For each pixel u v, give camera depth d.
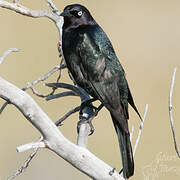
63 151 7.55
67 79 21.38
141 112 21.77
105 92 11.03
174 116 22.05
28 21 23.48
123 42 25.50
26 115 7.34
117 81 11.10
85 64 11.22
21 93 7.30
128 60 24.53
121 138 9.97
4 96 7.26
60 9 25.00
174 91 23.08
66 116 9.37
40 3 24.69
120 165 20.00
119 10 27.08
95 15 26.59
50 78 21.28
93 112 10.77
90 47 11.16
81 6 11.28
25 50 22.31
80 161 7.61
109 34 25.69
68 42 11.29
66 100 21.03
